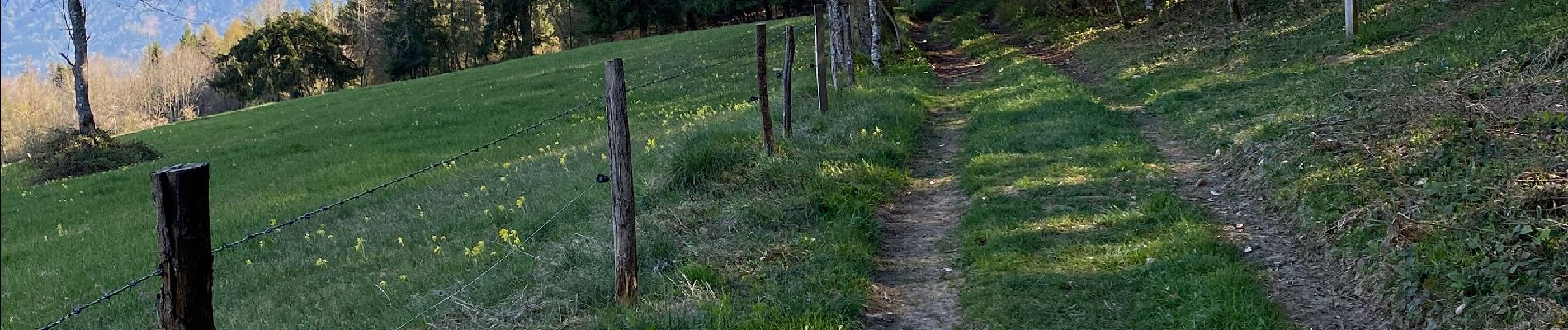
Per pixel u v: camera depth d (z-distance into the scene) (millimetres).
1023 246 7438
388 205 12453
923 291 6934
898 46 23828
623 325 6039
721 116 15023
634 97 22266
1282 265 6773
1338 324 5742
